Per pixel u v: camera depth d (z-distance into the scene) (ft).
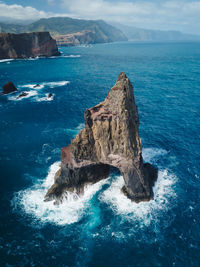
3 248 76.18
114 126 88.89
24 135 159.63
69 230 82.99
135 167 90.12
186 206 92.53
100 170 107.86
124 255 73.67
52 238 79.97
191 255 73.00
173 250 74.79
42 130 167.32
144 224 84.64
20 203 96.63
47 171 117.80
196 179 108.58
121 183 107.04
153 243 77.36
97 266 70.38
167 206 92.63
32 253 74.64
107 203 95.40
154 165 119.85
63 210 92.53
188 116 183.83
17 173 116.67
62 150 103.71
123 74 86.63
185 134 153.89
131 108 88.74
